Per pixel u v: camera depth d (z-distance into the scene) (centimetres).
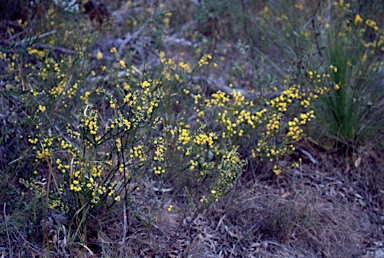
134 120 282
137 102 297
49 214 305
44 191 290
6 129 339
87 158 286
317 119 453
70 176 276
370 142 457
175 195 365
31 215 306
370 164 444
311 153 446
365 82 459
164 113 396
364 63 462
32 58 440
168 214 346
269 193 394
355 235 380
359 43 479
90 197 291
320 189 416
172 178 367
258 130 396
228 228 351
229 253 333
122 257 300
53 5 488
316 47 474
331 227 374
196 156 348
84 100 347
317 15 518
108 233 317
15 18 493
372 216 405
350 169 441
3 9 483
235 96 397
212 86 495
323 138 455
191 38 577
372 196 425
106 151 353
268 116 386
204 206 317
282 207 370
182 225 339
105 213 306
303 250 354
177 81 446
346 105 450
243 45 506
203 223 349
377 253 370
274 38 537
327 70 452
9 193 317
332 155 450
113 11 574
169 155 366
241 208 366
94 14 548
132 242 312
